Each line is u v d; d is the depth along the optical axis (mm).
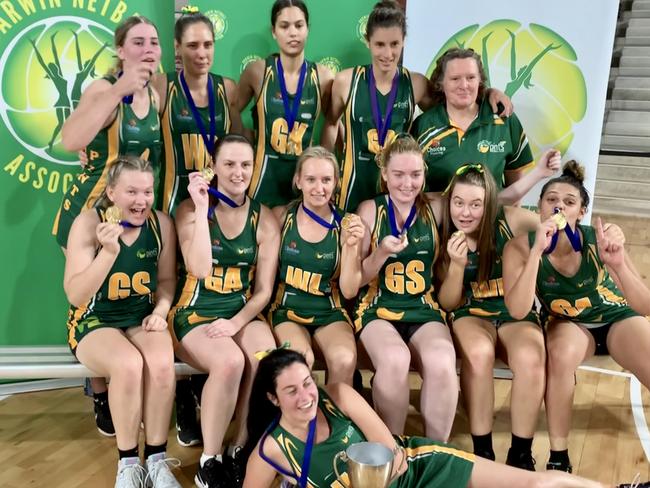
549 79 2713
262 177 2619
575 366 2115
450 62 2348
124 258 2135
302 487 1770
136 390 1983
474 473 1795
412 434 2471
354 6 2648
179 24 2381
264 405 1811
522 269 2182
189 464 2252
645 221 4793
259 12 2643
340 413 1841
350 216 2186
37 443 2363
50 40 2531
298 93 2543
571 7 2625
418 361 2162
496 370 2855
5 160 2582
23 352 2371
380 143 2561
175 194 2557
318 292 2297
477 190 2195
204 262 2154
